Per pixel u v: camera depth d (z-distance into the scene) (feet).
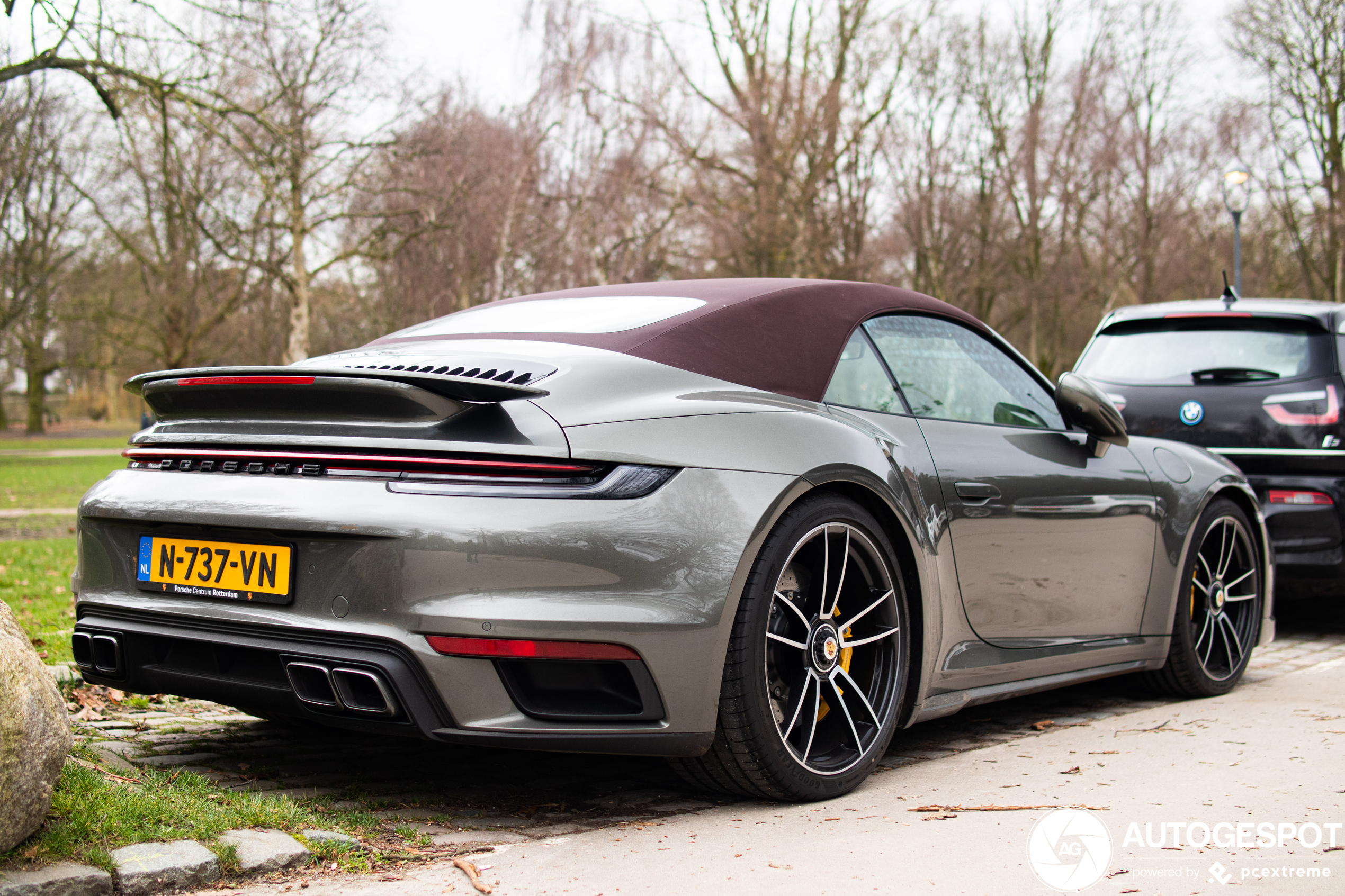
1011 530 10.18
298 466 7.65
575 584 7.11
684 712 7.43
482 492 7.13
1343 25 94.27
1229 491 13.70
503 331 9.26
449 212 85.35
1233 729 11.20
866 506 8.95
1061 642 10.99
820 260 85.30
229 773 9.08
